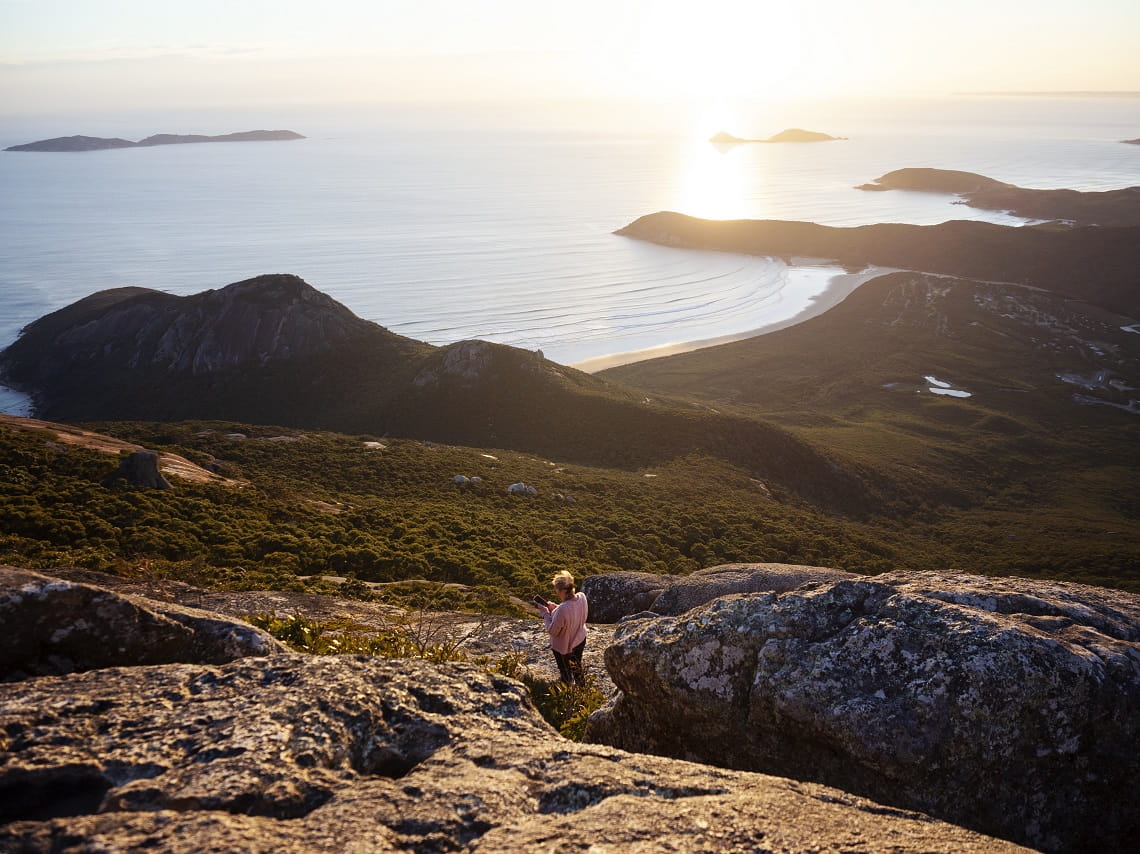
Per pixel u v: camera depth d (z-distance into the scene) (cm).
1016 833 429
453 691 424
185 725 348
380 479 5431
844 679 481
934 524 8588
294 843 265
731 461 8669
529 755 360
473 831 291
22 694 365
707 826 300
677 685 540
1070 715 438
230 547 2567
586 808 319
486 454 7050
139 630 466
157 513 2872
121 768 311
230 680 398
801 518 6272
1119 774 437
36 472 3281
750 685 519
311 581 1931
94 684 383
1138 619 538
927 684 457
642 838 288
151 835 257
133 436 6488
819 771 478
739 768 516
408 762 365
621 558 3941
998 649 456
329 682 400
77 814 292
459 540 3491
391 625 1202
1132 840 436
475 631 1214
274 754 327
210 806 287
